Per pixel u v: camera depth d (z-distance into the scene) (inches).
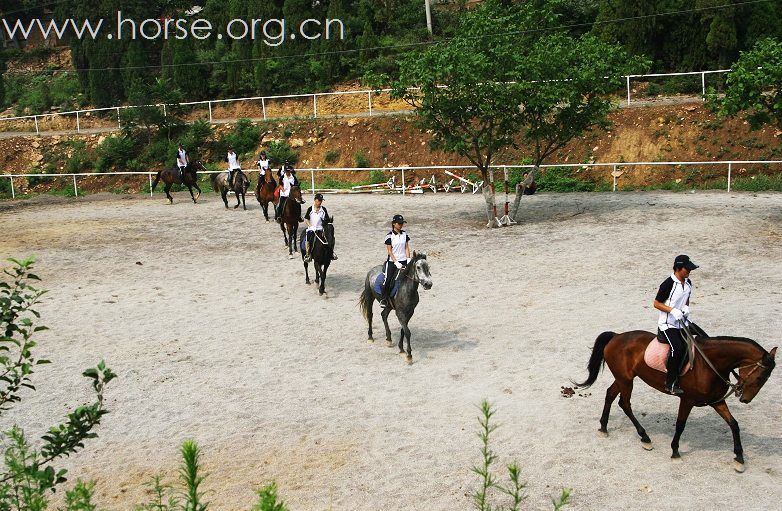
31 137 1792.6
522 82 894.4
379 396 449.1
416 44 1636.3
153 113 1646.2
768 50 823.1
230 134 1622.8
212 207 1224.2
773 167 1123.3
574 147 1288.1
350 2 1828.2
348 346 544.1
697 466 346.6
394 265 508.4
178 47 1787.6
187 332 586.9
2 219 1159.0
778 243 761.0
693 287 639.8
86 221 1112.8
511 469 222.1
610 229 877.8
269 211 1159.6
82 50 1921.8
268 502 163.9
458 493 332.8
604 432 383.9
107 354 538.6
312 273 767.1
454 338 550.6
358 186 1314.0
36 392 470.6
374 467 360.8
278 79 1722.4
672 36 1370.6
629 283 663.8
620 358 370.3
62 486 353.1
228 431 408.5
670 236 818.2
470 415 416.2
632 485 333.1
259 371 498.9
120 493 344.5
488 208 946.1
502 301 636.7
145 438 404.2
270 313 634.2
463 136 978.7
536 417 409.4
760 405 412.2
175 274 776.3
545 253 794.2
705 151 1181.7
